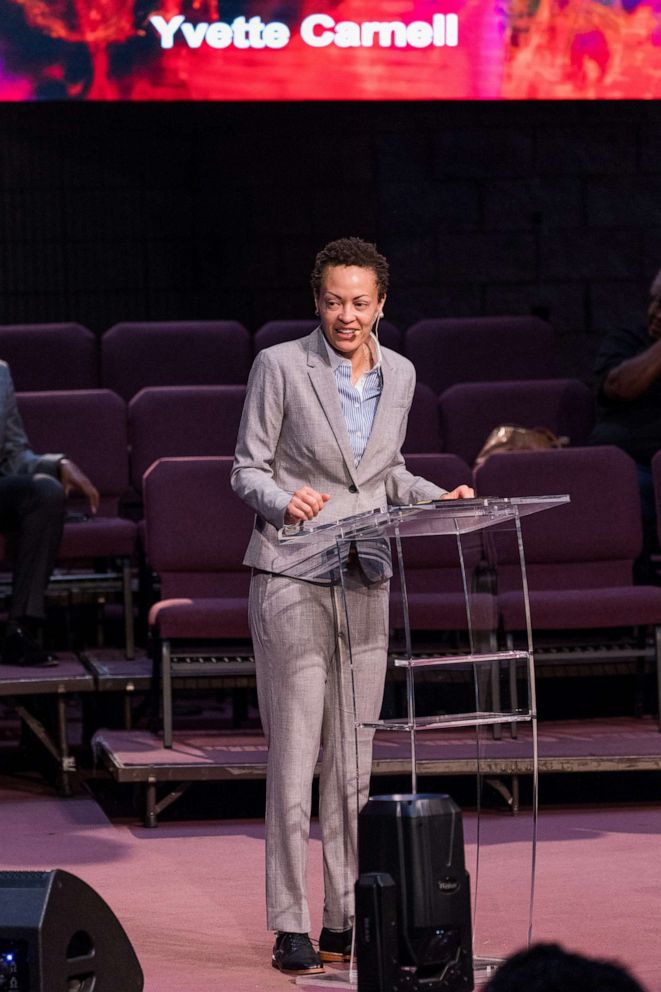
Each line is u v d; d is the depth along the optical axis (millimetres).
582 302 21188
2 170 20688
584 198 21125
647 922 8922
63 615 16250
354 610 8367
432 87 18922
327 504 8383
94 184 20844
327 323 8242
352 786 8430
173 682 13312
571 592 13570
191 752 12633
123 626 16422
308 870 10492
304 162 20938
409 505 7102
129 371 18094
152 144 20875
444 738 12906
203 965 8328
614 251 21188
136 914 9438
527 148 21016
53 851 11281
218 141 20906
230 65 18688
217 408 16578
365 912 6637
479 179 21016
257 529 8555
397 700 8758
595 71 19141
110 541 14766
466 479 14570
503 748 12148
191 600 13305
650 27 19203
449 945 6781
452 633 14016
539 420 17078
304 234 21031
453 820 6859
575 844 11125
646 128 21109
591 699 14867
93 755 14359
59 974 6262
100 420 16359
